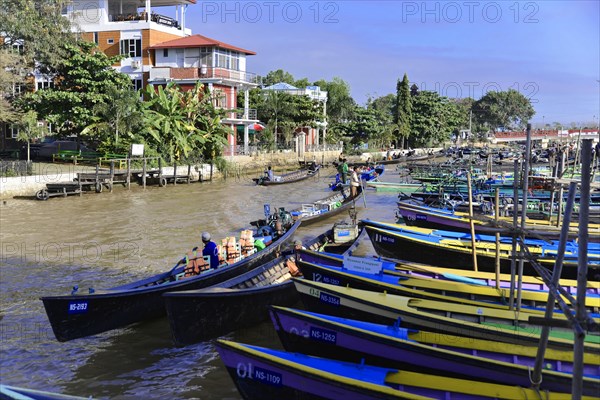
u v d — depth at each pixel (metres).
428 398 6.84
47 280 15.03
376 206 29.27
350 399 7.18
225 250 13.94
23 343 10.97
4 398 6.25
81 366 10.05
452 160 52.12
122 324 11.51
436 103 90.38
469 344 8.68
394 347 8.23
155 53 49.47
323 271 11.37
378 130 76.31
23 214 25.56
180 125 41.53
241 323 11.27
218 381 9.52
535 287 12.01
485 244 15.06
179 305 10.10
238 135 57.06
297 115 60.59
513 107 104.94
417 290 10.88
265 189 37.00
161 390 9.20
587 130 71.50
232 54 51.03
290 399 7.59
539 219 20.52
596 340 8.95
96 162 37.84
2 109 33.78
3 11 35.59
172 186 37.56
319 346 8.80
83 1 50.09
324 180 43.94
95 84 38.59
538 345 7.76
